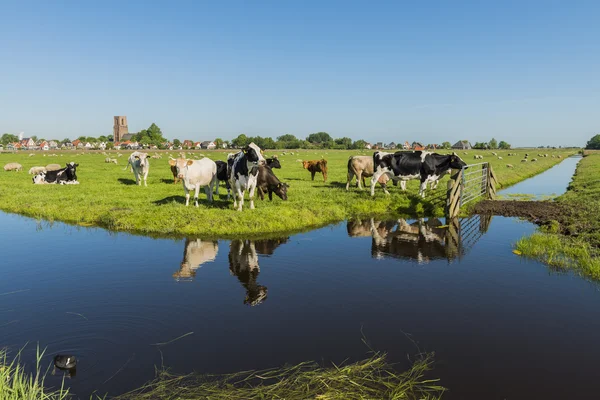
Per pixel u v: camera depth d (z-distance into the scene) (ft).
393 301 20.81
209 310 19.69
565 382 13.66
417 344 16.26
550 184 86.79
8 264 27.53
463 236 35.86
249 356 15.31
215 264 27.37
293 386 13.33
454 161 51.01
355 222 42.63
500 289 22.54
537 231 37.14
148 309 19.83
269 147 509.76
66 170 76.48
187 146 581.94
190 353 15.58
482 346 16.12
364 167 62.69
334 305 20.27
